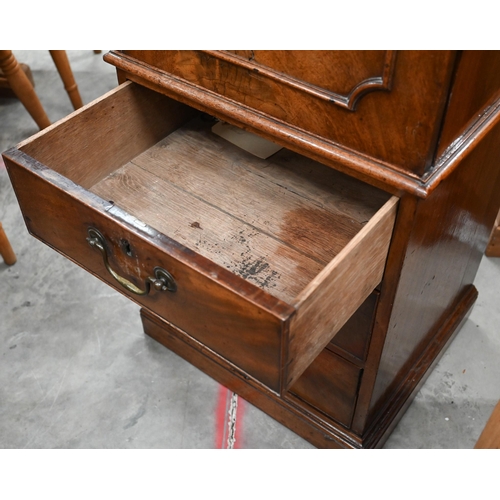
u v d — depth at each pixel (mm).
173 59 815
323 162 742
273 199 882
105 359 1289
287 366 628
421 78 599
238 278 611
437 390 1224
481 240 1119
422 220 747
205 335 708
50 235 838
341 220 846
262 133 781
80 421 1189
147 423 1187
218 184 911
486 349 1286
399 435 1156
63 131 830
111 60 875
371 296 834
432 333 1171
